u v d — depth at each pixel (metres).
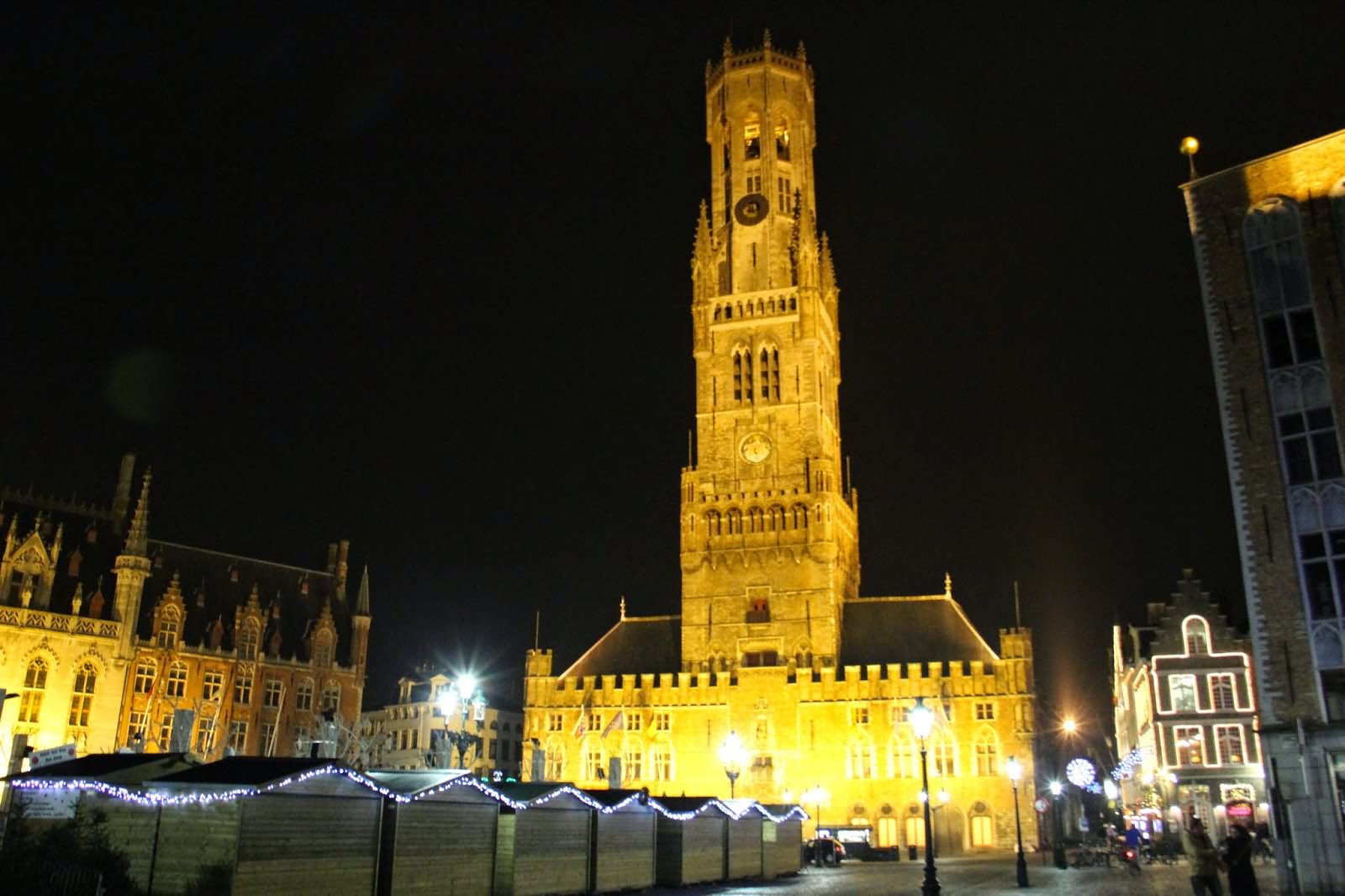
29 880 29.78
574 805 43.28
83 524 102.94
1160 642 85.31
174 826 30.14
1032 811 94.75
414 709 154.25
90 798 31.80
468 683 60.44
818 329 119.31
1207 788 81.12
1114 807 121.50
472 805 37.72
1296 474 45.50
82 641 93.81
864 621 110.19
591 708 108.88
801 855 65.19
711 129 133.75
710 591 111.12
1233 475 46.84
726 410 117.38
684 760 104.62
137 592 98.12
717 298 121.25
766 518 111.69
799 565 109.38
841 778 100.00
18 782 33.00
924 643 106.06
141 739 87.38
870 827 95.25
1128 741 114.19
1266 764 43.84
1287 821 42.75
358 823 33.31
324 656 115.62
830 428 121.62
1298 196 47.84
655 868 49.22
